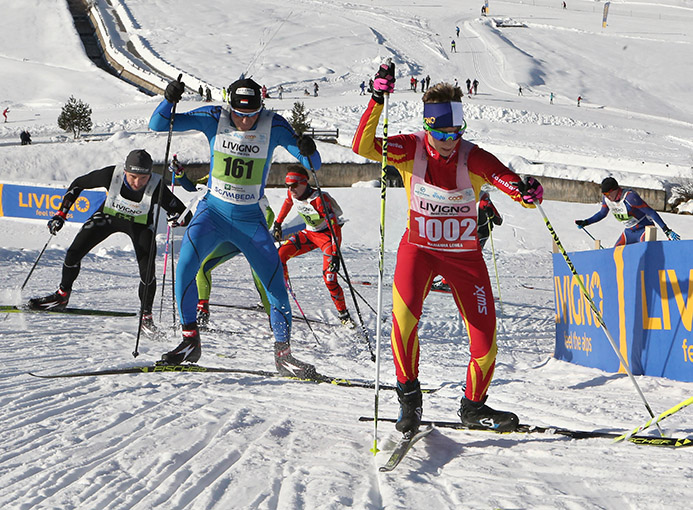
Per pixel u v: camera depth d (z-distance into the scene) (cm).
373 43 8419
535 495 292
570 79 7756
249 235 596
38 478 301
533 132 5419
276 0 10550
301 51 8050
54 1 8950
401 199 3075
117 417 405
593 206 3209
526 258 2308
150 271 726
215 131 585
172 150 4234
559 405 493
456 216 397
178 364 571
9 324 741
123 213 753
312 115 5584
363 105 5953
